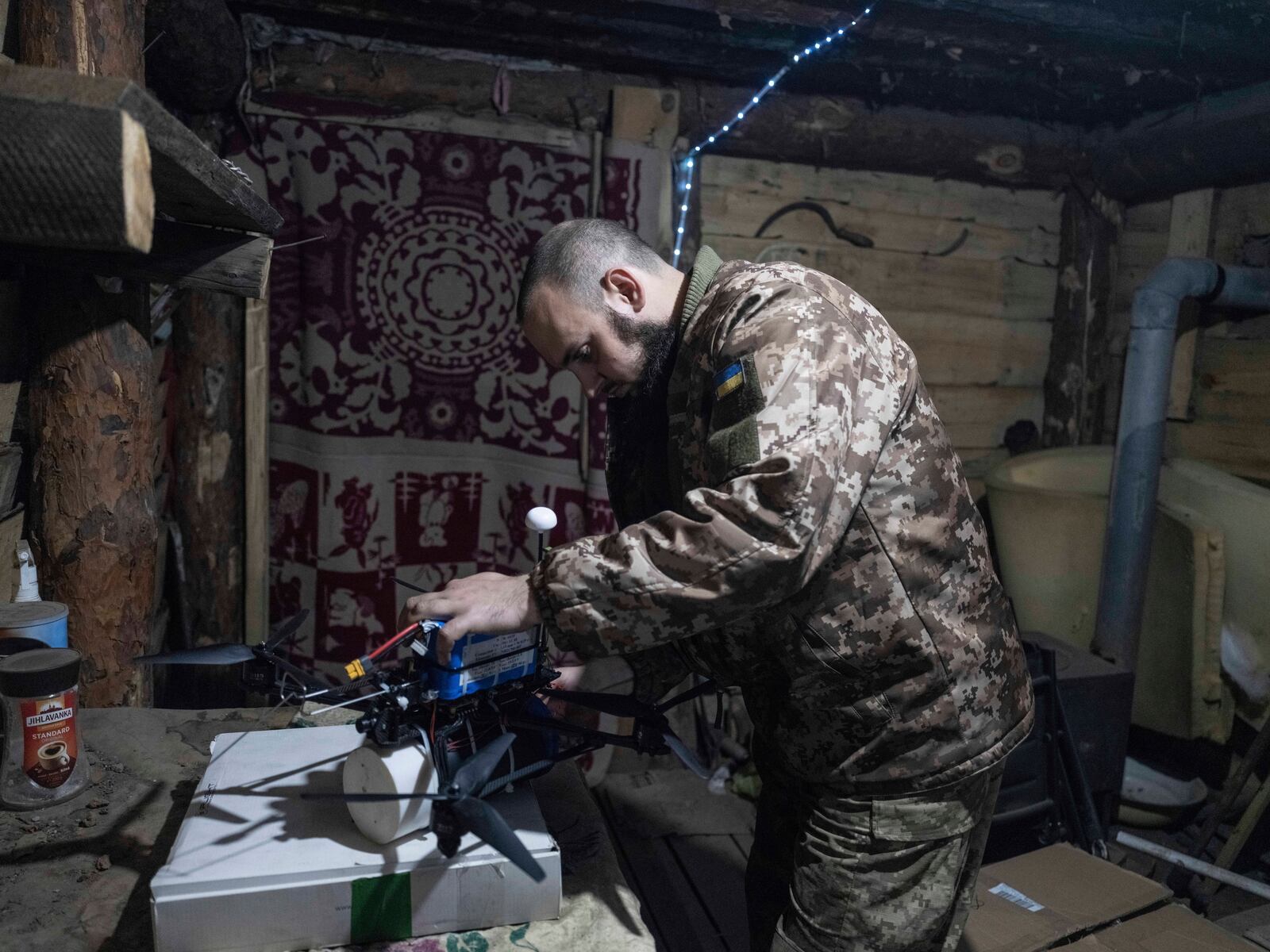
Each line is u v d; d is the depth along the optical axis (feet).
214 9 7.13
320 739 3.69
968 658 3.70
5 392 4.67
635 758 9.57
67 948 2.82
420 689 3.18
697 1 7.09
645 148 8.61
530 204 8.58
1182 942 5.17
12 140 1.99
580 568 2.99
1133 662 8.75
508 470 8.95
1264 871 7.82
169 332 7.59
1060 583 9.24
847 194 9.70
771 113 8.93
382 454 8.69
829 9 7.30
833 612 3.56
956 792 3.79
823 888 3.88
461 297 8.59
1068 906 5.47
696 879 7.75
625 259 3.75
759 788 8.93
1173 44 7.66
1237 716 8.73
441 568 9.03
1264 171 8.77
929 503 3.61
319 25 7.89
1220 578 8.32
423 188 8.34
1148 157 9.50
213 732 4.26
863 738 3.72
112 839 3.40
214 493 8.32
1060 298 10.56
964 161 9.63
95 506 5.00
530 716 3.47
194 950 2.74
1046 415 10.82
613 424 4.44
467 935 2.96
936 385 10.40
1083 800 7.43
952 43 7.70
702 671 4.20
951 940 4.15
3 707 3.66
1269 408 8.71
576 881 3.28
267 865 2.81
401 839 2.97
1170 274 8.45
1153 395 8.50
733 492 2.92
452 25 7.71
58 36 4.68
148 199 2.19
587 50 8.14
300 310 8.38
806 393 3.03
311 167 8.07
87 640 5.07
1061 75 8.38
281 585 8.80
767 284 3.43
